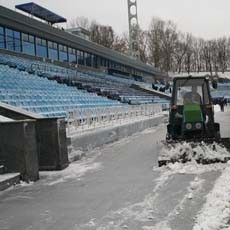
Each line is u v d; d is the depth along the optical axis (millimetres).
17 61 28469
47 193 8461
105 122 18953
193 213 6281
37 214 6922
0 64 25781
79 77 35500
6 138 9695
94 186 8844
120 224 6047
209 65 101875
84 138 14398
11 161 9664
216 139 10719
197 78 12312
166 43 95625
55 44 36844
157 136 19641
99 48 45406
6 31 29375
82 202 7523
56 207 7293
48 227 6180
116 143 17500
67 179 9906
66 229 6023
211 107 11789
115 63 52250
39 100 20672
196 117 11312
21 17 29828
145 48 95000
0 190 8805
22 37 31469
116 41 93562
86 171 10844
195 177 8922
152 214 6426
